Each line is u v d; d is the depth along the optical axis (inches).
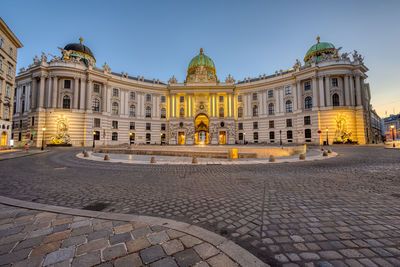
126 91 1994.3
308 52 2037.4
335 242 117.3
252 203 195.0
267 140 1969.7
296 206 184.2
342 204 188.1
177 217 161.3
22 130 1744.6
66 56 1685.5
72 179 331.0
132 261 98.3
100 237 123.8
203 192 240.5
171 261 98.0
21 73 1873.8
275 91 1955.0
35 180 323.0
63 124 1581.0
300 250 109.3
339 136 1546.5
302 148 886.4
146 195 229.8
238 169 429.4
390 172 362.3
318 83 1670.8
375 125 3102.9
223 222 150.1
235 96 2171.5
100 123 1753.2
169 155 795.4
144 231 131.4
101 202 204.1
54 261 98.7
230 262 97.1
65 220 151.6
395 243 115.0
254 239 122.6
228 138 2075.5
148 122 2082.9
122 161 610.9
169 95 2188.7
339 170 393.1
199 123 2242.9
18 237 123.9
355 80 1637.6
